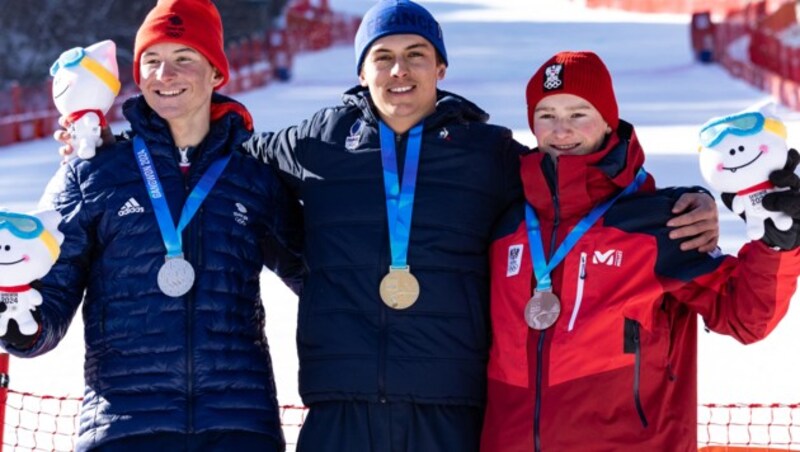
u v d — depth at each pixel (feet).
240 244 29.37
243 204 29.73
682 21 272.72
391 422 28.73
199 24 29.89
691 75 189.88
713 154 26.76
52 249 27.14
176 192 29.37
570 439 27.58
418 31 29.91
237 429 28.35
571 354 27.71
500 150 30.35
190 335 28.32
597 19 277.64
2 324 26.94
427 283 29.01
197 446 28.09
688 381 28.68
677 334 28.86
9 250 26.73
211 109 30.40
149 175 29.37
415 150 29.89
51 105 153.99
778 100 154.92
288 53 205.05
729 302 28.04
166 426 28.02
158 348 28.27
